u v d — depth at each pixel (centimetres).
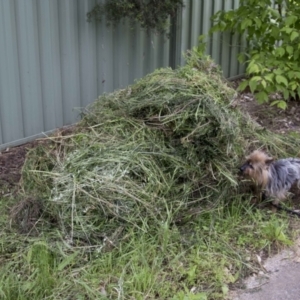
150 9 588
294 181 412
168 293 308
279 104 569
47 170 390
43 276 302
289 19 582
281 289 322
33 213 360
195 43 745
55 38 551
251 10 635
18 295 293
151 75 441
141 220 346
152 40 664
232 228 378
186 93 396
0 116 519
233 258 345
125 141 385
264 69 566
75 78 586
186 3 698
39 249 325
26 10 514
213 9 765
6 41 504
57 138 413
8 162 495
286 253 359
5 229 358
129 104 410
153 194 356
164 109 394
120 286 305
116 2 561
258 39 673
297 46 596
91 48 593
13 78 521
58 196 348
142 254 327
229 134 389
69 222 341
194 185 386
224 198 398
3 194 422
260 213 399
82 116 475
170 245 345
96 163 361
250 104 677
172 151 384
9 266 318
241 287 322
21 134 544
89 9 577
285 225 388
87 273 315
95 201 342
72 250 331
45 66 549
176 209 366
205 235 365
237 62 842
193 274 321
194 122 383
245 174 393
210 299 309
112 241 337
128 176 357
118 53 626
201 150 387
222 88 431
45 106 561
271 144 484
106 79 622
